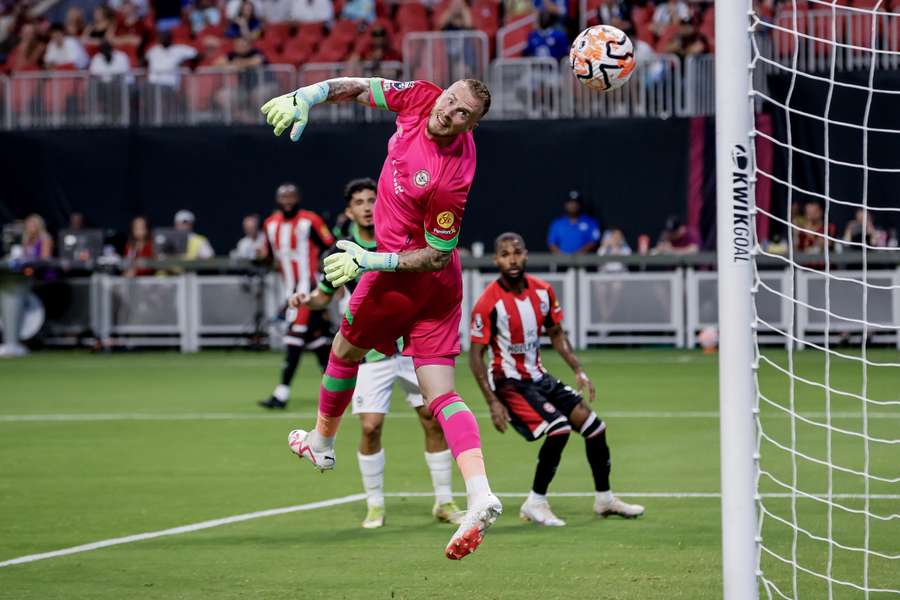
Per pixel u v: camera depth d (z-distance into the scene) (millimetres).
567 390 24969
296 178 73688
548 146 72000
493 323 24609
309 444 21047
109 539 23344
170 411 45344
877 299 65375
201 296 72750
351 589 19312
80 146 75188
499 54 78875
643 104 72000
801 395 47156
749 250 15906
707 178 70625
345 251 18375
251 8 87312
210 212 74562
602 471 24844
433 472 24922
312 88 18062
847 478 29125
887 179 66562
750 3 15938
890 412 41906
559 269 71500
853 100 66875
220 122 74812
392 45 83812
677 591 18906
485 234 72875
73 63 85188
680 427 39219
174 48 84562
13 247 73312
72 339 75250
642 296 69562
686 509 25812
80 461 33594
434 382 19062
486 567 20719
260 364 65250
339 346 19938
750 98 15938
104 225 75250
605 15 77688
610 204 71688
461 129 17969
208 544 22844
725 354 15953
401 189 18453
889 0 68125
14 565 21125
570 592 18922
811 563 20531
